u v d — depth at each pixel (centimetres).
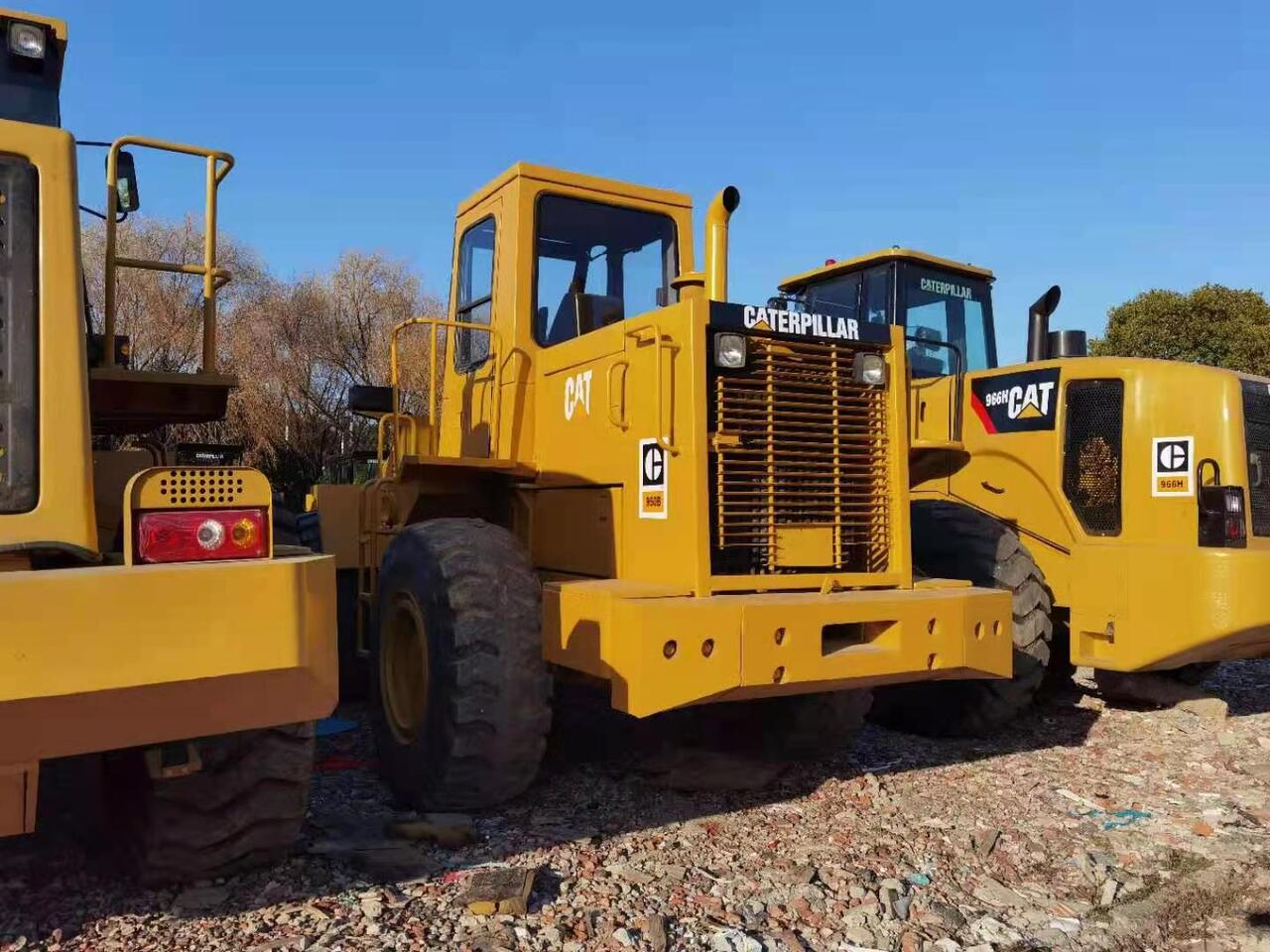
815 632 374
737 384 404
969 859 380
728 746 494
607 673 366
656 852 374
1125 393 580
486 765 393
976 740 557
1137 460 571
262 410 2323
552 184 513
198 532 248
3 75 289
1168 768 505
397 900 321
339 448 2445
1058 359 615
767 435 408
